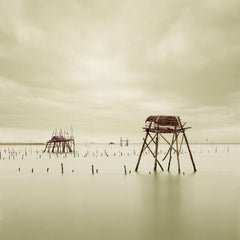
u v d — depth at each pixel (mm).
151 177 29734
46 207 16844
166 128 32938
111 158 65688
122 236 11898
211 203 17547
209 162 51062
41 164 48719
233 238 11516
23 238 11617
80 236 11852
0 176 32031
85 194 20812
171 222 13648
